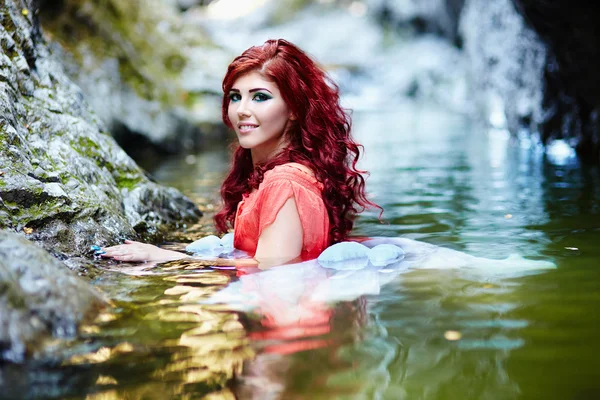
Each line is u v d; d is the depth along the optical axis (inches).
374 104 594.6
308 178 105.4
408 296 79.7
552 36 245.0
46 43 153.8
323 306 75.9
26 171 106.3
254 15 839.1
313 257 102.3
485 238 118.0
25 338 60.3
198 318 71.6
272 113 107.7
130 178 142.3
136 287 84.7
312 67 111.3
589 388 54.3
